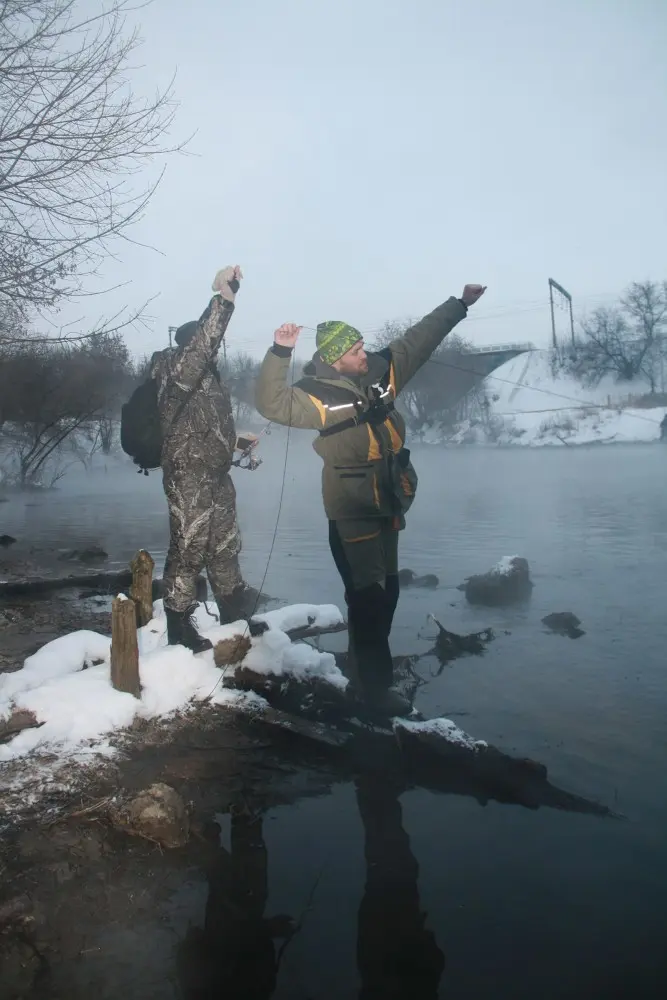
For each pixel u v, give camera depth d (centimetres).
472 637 569
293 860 284
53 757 349
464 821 311
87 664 439
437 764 351
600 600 699
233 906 256
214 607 572
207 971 227
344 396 362
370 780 346
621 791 335
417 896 262
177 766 352
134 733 373
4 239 676
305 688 405
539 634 591
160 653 417
